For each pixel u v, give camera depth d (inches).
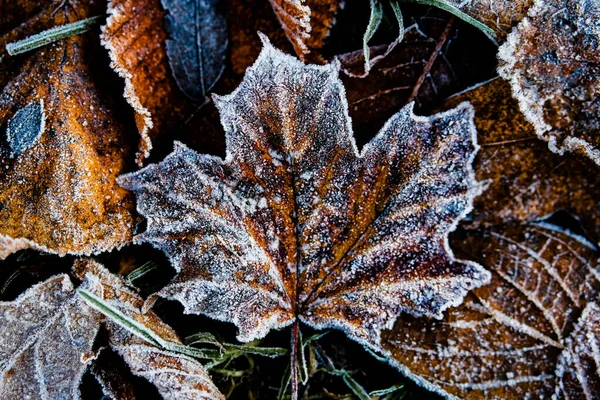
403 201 13.1
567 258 13.7
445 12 13.5
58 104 13.0
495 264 13.7
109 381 12.9
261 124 12.9
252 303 13.0
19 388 12.7
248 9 13.6
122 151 13.1
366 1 13.7
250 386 13.9
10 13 13.4
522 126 13.4
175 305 13.5
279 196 13.1
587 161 13.4
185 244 13.0
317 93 12.8
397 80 13.5
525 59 13.0
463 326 13.5
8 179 12.9
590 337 13.4
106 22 13.1
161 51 13.5
